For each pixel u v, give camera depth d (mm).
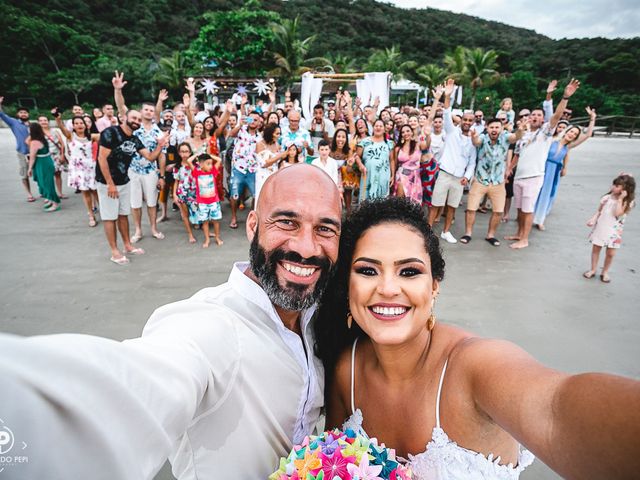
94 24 52000
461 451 1048
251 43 27156
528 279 4605
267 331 1102
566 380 756
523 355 955
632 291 4340
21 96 39094
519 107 41781
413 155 5891
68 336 583
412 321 1091
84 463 518
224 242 5629
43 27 41844
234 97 9633
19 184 9211
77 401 505
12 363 454
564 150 6266
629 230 6621
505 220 7047
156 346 800
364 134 7461
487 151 5449
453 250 5516
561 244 5820
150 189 5566
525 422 795
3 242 5527
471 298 4121
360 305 1126
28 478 453
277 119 7254
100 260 4953
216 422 977
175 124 6828
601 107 40844
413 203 1195
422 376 1163
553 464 739
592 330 3559
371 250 1096
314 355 1326
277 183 1118
